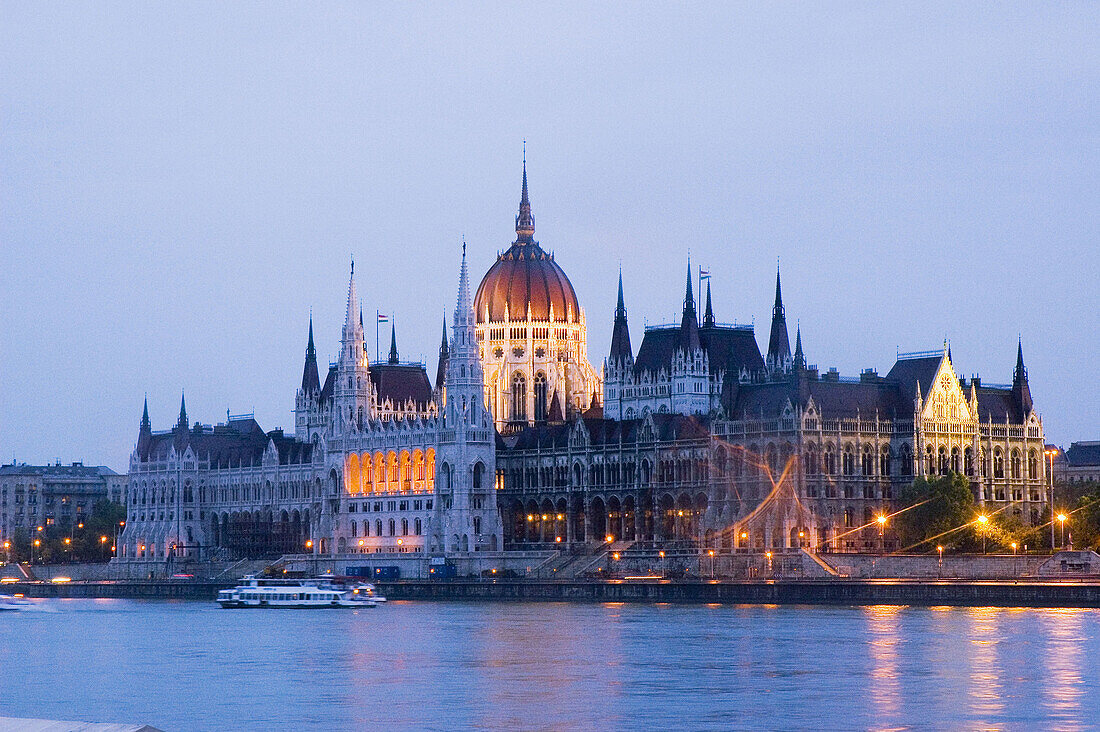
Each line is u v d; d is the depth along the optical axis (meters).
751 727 198.62
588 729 198.12
